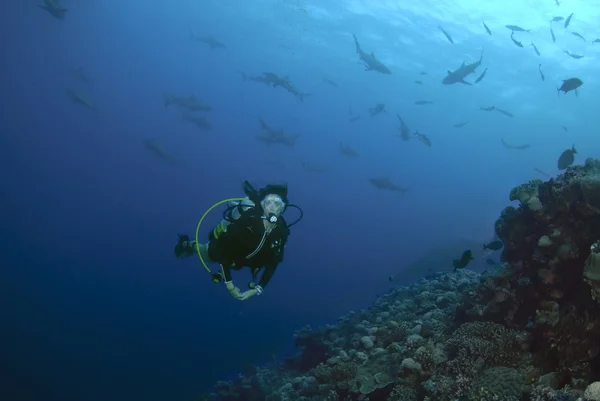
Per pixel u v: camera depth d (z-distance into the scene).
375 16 31.59
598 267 3.17
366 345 6.35
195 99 26.48
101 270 62.94
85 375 19.66
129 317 34.28
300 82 55.34
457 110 46.44
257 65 56.16
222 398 9.54
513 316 4.78
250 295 3.07
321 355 8.45
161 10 53.91
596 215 3.99
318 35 38.78
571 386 3.40
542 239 4.37
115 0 51.69
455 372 4.26
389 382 5.09
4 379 17.92
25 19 54.38
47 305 32.75
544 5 25.36
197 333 29.97
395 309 7.50
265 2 37.53
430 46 32.94
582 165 4.62
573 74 29.84
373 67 17.36
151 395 17.50
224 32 50.09
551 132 42.22
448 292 7.18
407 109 51.22
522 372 3.89
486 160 62.09
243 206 2.96
